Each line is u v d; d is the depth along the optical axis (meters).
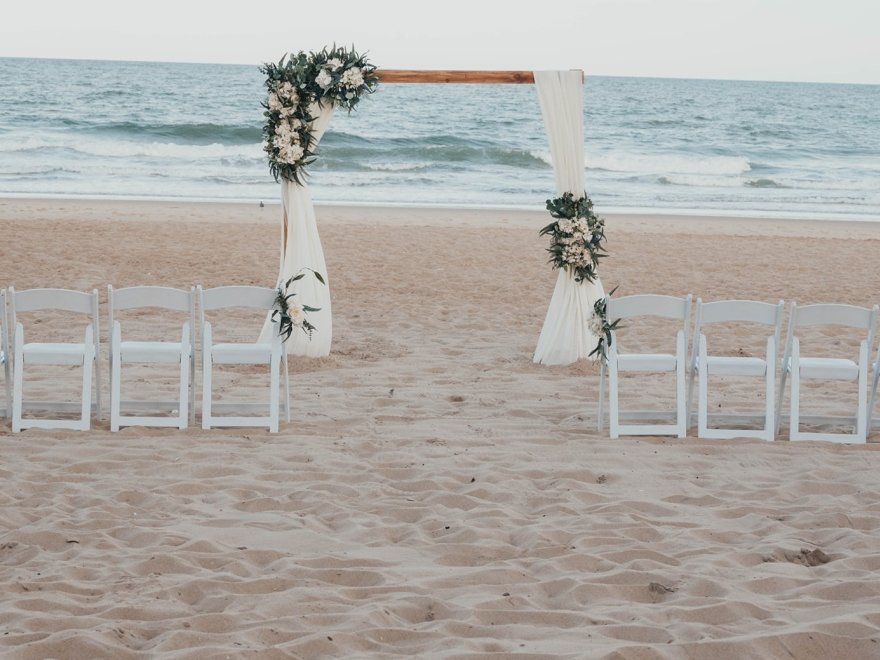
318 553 4.31
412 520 4.87
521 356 8.99
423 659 3.20
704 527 4.76
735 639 3.36
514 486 5.38
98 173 26.45
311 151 8.30
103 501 4.95
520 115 47.78
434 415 6.93
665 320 10.81
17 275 12.19
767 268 14.64
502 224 18.95
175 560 4.12
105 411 6.87
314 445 6.09
